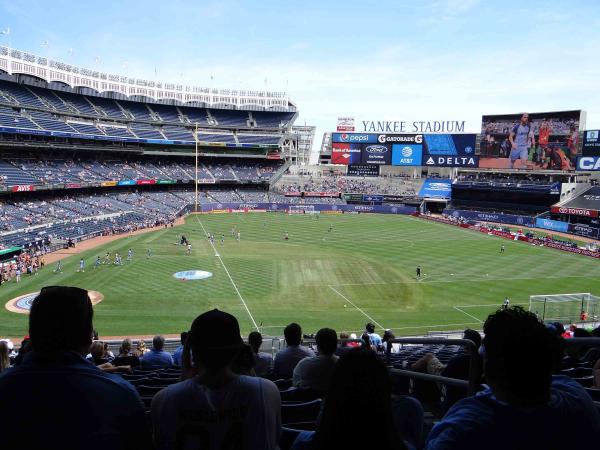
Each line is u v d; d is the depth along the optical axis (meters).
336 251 73.12
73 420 3.50
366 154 126.69
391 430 3.19
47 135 91.50
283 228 96.31
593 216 92.31
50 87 105.56
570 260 69.75
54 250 68.69
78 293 4.00
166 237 82.38
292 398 8.01
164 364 15.05
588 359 11.30
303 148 196.25
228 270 58.66
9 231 68.06
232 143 132.38
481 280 56.84
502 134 110.56
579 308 43.28
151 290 48.78
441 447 3.28
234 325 4.37
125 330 36.94
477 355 5.20
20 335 34.88
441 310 45.25
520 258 70.44
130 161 120.88
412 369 9.53
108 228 85.31
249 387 4.22
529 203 113.75
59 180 89.62
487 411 3.35
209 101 139.25
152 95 128.75
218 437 4.04
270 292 49.75
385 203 132.25
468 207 122.38
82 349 3.96
